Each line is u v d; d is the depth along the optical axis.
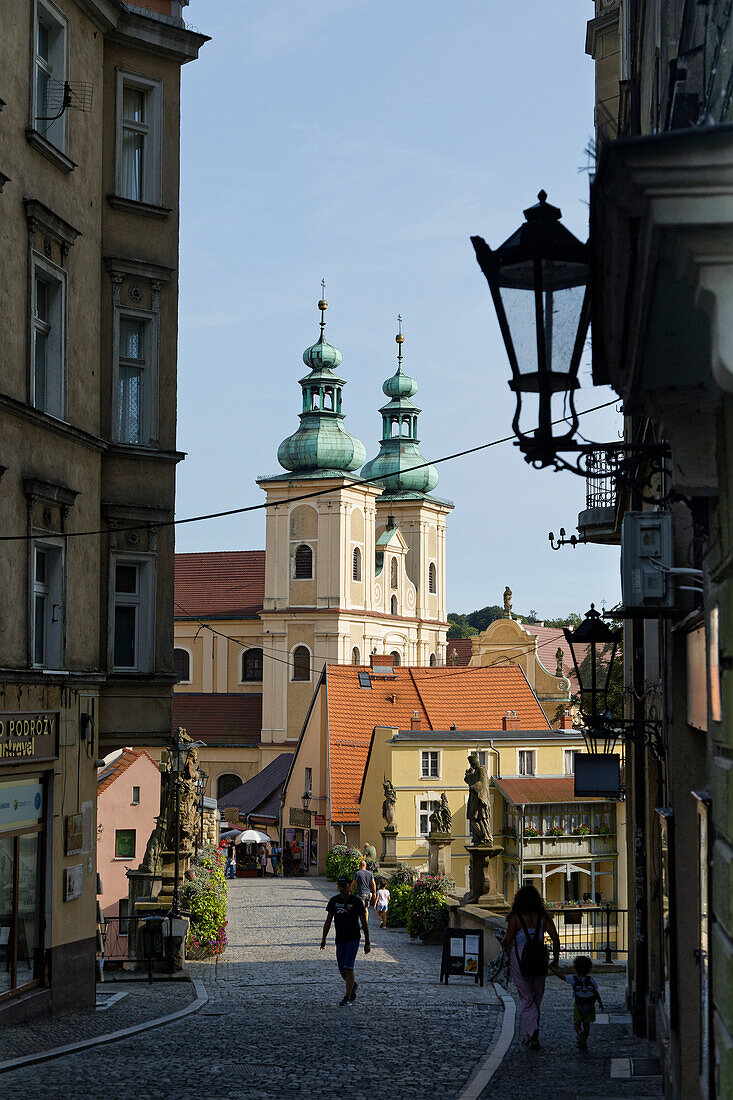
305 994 24.08
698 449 6.91
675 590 10.68
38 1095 12.92
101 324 22.94
